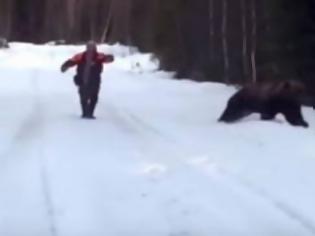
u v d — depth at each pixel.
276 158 12.90
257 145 14.51
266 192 10.14
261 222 8.63
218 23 36.69
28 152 13.30
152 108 22.55
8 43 65.44
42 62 49.19
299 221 8.66
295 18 27.62
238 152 13.58
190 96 27.33
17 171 11.54
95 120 18.77
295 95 18.17
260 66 30.86
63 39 82.31
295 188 10.39
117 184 10.66
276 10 28.27
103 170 11.72
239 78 34.12
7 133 15.74
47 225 8.53
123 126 17.61
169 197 9.87
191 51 38.69
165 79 37.56
